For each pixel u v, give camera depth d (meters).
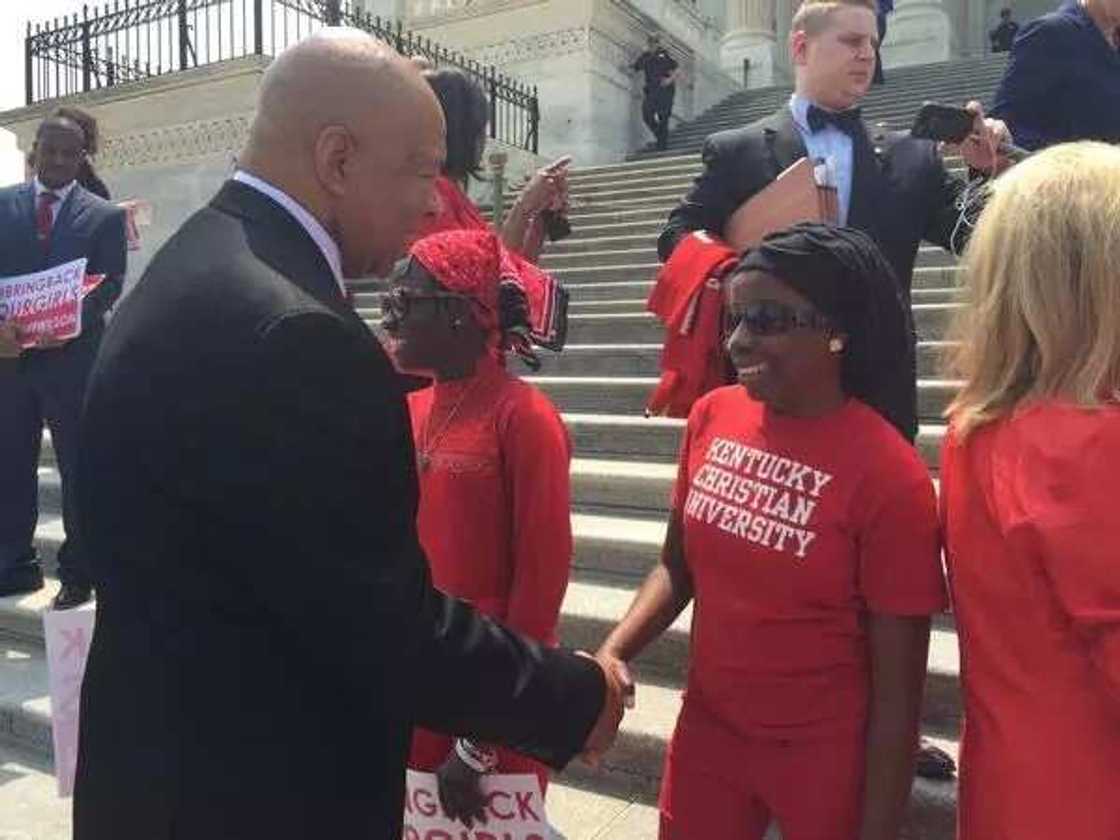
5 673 3.80
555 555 2.04
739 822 1.80
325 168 1.33
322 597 1.18
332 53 1.34
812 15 2.62
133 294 1.33
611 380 5.31
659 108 14.05
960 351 1.54
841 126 2.64
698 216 2.80
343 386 1.21
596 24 13.70
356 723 1.32
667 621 1.98
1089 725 1.33
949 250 2.62
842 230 1.73
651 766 2.75
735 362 1.74
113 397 1.26
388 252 1.40
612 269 7.74
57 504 5.47
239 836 1.24
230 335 1.20
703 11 19.78
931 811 2.25
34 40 12.17
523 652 1.39
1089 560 1.27
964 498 1.47
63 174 4.09
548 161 13.30
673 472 4.23
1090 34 2.96
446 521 2.09
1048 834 1.34
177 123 10.67
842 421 1.71
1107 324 1.36
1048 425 1.35
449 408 2.13
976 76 13.70
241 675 1.25
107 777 1.30
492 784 1.95
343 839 1.30
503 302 2.15
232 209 1.34
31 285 3.92
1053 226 1.40
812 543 1.67
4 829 2.93
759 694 1.73
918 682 1.65
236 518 1.17
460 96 2.83
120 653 1.30
